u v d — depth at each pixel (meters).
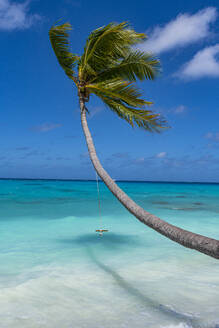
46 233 12.16
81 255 8.61
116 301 5.22
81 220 15.98
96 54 8.39
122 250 9.22
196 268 7.30
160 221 3.83
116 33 7.93
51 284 6.06
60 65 8.95
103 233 12.20
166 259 8.15
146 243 10.27
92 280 6.35
